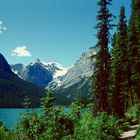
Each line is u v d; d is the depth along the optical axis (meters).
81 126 24.53
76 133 22.16
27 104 27.88
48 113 20.89
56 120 20.67
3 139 23.36
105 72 41.84
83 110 28.44
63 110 21.20
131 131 37.38
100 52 41.97
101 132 26.81
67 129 21.03
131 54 52.47
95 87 41.66
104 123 29.42
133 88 58.72
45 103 21.41
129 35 53.00
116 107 50.41
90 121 27.47
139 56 50.78
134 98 61.28
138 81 52.66
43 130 20.52
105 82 41.78
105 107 41.09
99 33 42.16
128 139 30.88
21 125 20.64
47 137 20.12
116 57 56.47
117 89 52.47
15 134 21.70
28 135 20.39
